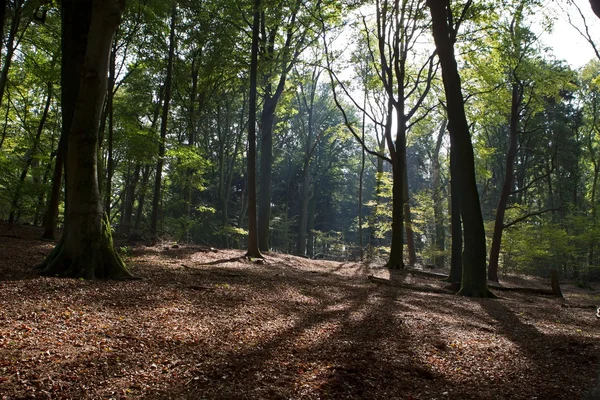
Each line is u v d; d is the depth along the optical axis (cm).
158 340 520
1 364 396
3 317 538
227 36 1983
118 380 395
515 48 1881
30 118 2206
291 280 1194
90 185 868
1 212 2492
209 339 548
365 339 612
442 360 532
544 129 3644
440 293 1293
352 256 4412
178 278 980
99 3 826
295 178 4725
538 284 2395
